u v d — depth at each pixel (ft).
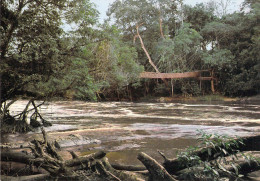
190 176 16.90
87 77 35.12
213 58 119.75
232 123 47.19
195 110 71.46
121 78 85.15
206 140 17.07
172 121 50.72
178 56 131.44
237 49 124.57
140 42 142.20
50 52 29.91
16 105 80.69
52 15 30.66
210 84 132.77
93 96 37.63
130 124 46.52
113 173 17.43
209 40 136.46
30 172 19.79
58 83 33.78
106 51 42.91
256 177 18.02
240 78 115.24
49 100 38.99
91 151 27.22
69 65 33.40
